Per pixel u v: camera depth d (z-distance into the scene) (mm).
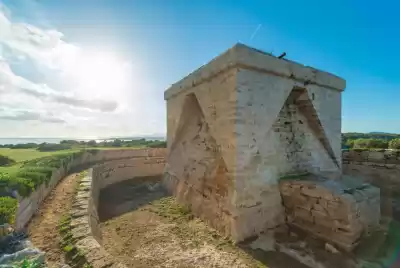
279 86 5840
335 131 7367
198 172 7184
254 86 5355
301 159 6570
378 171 8922
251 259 4203
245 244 4785
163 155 14125
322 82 6848
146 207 7520
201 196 6719
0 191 3619
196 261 4094
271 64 5578
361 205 4680
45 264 2676
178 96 8711
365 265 4008
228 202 5246
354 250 4383
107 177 10469
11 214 3223
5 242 3043
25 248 2945
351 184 5383
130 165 12211
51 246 3213
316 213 5012
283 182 5793
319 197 4949
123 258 4164
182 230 5547
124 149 13555
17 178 4355
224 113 5457
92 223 4531
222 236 5164
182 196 7941
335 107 7391
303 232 5227
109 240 4957
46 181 5422
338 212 4570
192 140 7996
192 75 7086
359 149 9773
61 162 7543
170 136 9875
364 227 4766
